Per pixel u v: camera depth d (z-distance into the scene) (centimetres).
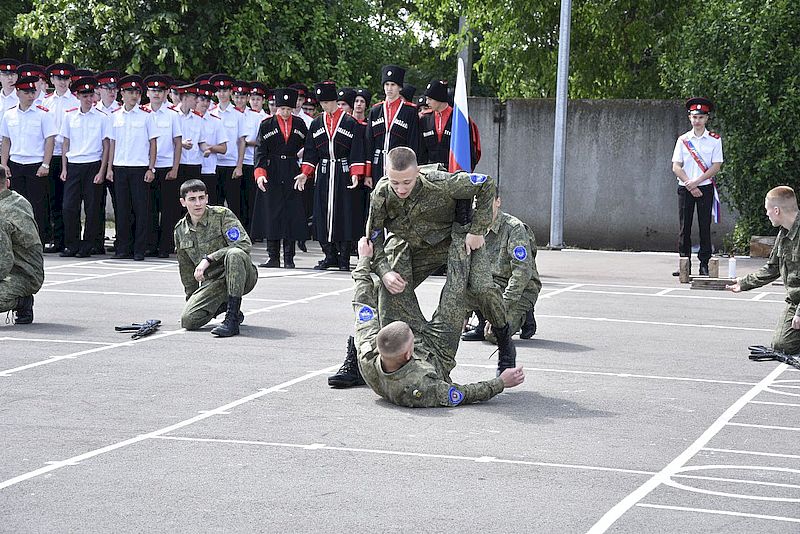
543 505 622
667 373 998
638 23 2364
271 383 934
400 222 887
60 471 681
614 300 1459
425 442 751
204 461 704
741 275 1703
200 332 1180
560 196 2150
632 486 659
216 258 1177
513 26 2455
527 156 2225
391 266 897
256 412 833
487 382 865
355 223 1745
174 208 1931
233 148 2070
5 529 580
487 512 610
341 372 916
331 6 2606
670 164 2166
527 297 1140
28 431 775
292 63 2520
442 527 586
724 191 2092
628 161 2181
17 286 1200
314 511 609
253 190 2125
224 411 836
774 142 1988
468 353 1094
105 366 999
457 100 1156
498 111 2230
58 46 2505
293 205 1789
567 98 2150
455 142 1155
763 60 1986
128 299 1409
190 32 2477
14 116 1936
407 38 2927
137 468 688
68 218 1897
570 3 2127
